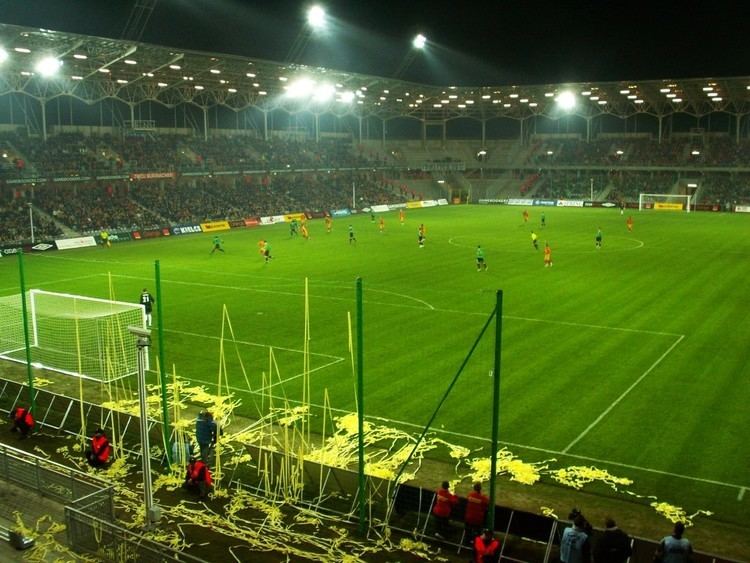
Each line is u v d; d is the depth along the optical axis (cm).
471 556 1387
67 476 1562
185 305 3566
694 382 2283
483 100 10106
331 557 1376
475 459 1784
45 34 5322
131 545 1345
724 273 4209
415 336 2894
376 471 1722
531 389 2250
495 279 4134
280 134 10212
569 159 10569
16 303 3247
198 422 1775
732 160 9406
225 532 1469
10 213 6322
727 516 1497
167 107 8531
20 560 1351
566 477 1681
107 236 6106
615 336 2834
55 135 7419
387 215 8881
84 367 2567
